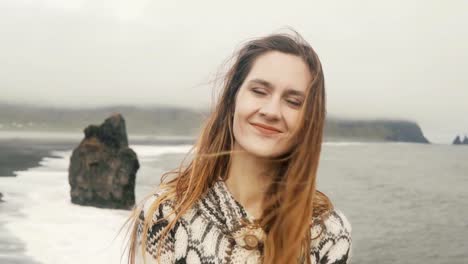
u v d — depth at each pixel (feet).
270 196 6.67
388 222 119.14
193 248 6.36
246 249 6.32
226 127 7.03
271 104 6.42
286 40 6.75
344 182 204.03
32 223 73.87
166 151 386.93
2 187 119.96
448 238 101.65
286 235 6.37
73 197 90.27
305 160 6.53
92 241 62.64
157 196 6.81
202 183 6.61
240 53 7.04
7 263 52.24
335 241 6.83
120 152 88.28
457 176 254.27
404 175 251.39
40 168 189.47
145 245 6.64
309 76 6.59
